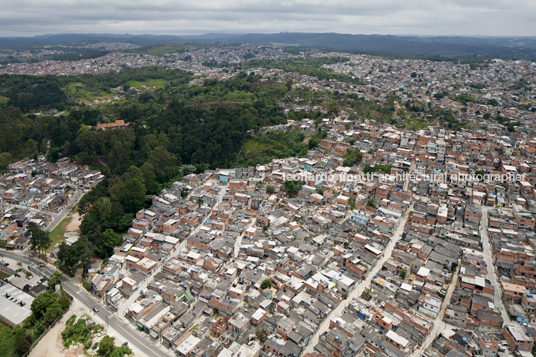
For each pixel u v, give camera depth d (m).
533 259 159.75
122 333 137.88
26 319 145.62
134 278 163.38
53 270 180.38
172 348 130.50
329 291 144.88
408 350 120.88
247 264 166.12
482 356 119.81
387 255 173.12
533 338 125.06
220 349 124.75
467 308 140.62
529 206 198.88
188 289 154.62
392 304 138.12
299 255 169.00
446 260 162.75
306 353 121.62
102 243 188.38
